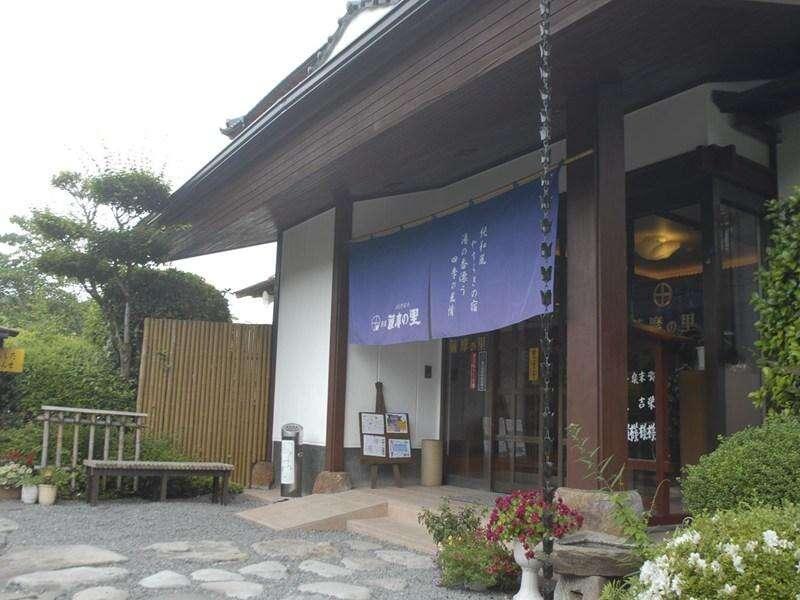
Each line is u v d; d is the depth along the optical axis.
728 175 6.10
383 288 8.30
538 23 4.68
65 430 8.84
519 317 6.16
